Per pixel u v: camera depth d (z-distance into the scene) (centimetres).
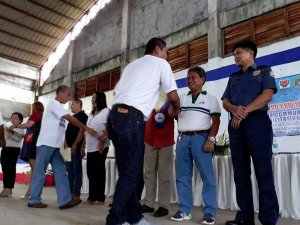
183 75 800
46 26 1259
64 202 255
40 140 260
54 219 198
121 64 997
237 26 711
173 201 324
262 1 659
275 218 165
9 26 1209
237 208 268
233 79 196
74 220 198
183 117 222
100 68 1097
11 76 1366
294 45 590
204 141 213
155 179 256
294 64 496
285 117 496
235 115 176
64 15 1228
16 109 1361
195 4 806
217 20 735
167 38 865
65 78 1265
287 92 499
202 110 218
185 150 218
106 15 1130
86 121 311
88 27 1213
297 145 475
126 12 1018
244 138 182
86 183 425
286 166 250
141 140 153
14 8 1135
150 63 165
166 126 243
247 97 182
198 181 307
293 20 607
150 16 942
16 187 503
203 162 209
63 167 267
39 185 260
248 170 183
